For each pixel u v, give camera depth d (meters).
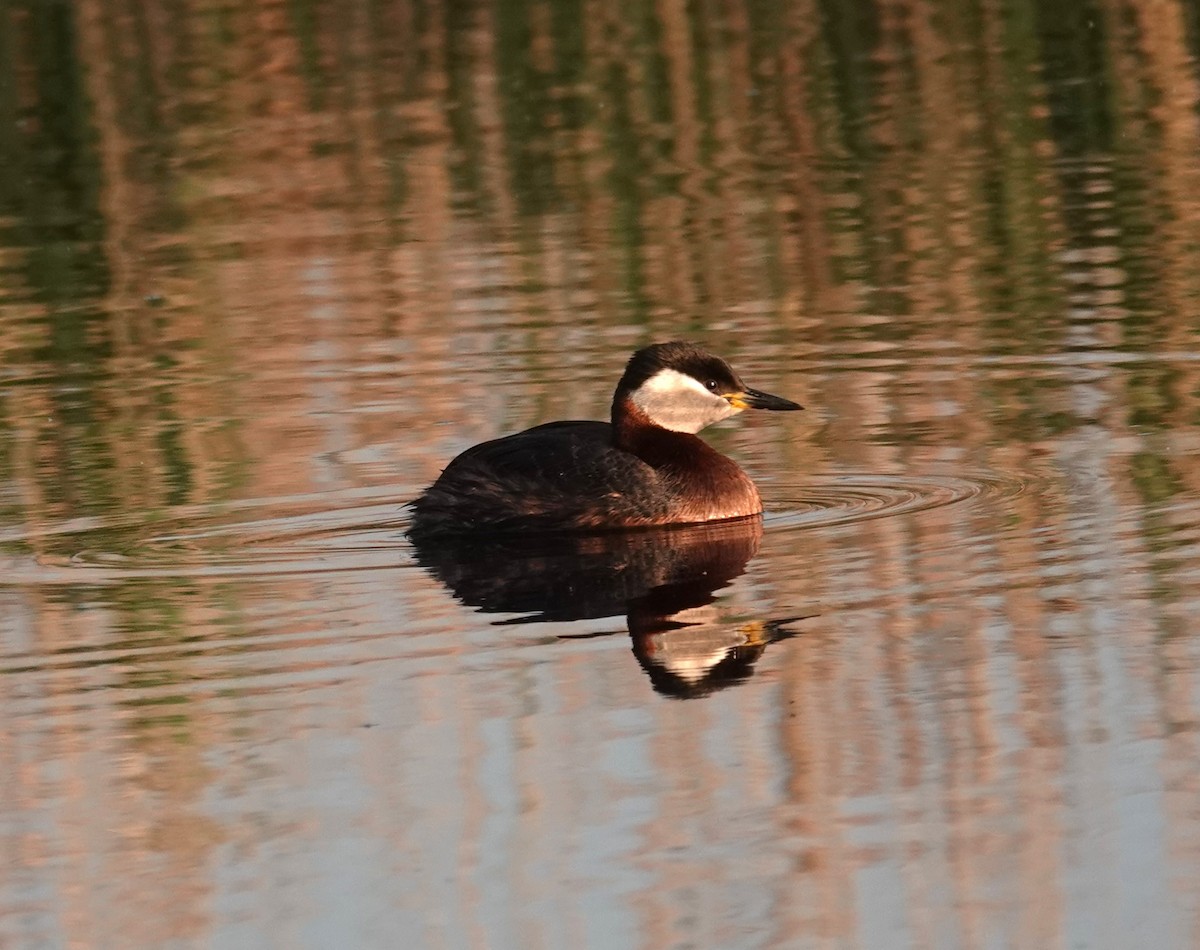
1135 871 8.63
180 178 26.28
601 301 20.23
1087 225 22.19
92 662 11.45
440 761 9.99
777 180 24.86
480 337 19.11
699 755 9.94
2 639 11.88
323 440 16.30
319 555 13.49
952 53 30.47
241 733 10.40
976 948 8.12
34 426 16.94
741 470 14.34
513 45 31.70
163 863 9.09
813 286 20.44
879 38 31.59
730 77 29.67
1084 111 27.14
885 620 11.68
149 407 17.39
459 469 14.46
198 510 14.53
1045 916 8.34
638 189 24.80
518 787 9.69
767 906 8.52
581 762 9.92
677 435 14.62
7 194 25.98
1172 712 10.14
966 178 24.48
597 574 12.93
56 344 19.66
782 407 14.77
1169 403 16.14
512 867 8.93
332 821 9.42
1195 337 17.94
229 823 9.45
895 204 23.55
